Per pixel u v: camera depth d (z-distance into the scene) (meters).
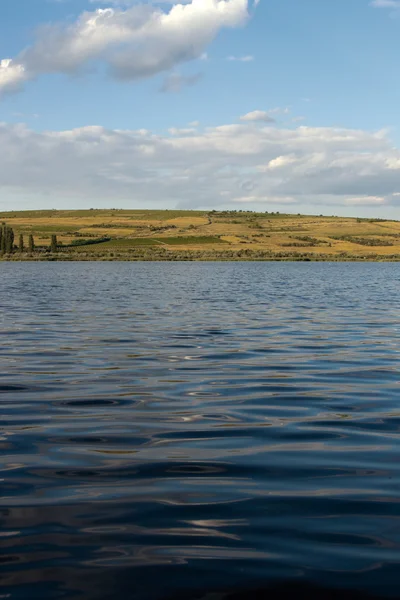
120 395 16.98
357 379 19.39
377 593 6.90
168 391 17.52
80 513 8.98
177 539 8.16
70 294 58.94
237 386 18.25
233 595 6.87
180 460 11.41
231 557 7.67
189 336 29.25
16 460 11.38
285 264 179.25
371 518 8.80
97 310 42.28
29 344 26.47
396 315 39.69
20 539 8.14
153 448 12.16
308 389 17.89
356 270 137.62
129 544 8.02
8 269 136.00
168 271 124.44
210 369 20.98
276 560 7.60
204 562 7.56
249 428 13.67
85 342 27.12
